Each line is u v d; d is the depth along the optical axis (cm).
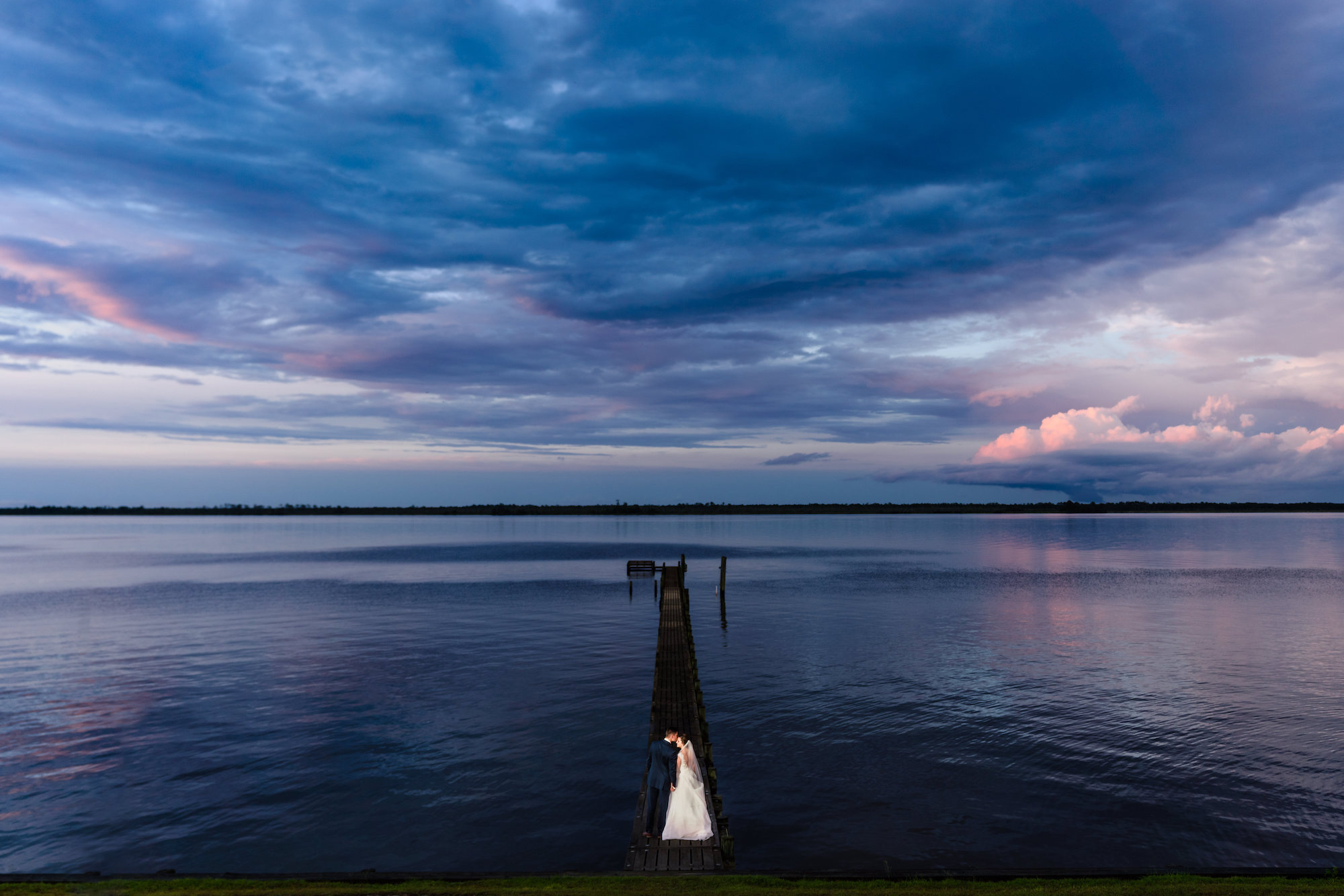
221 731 2186
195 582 6750
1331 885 1005
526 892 983
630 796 1727
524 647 3512
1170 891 990
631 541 15200
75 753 2005
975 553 10775
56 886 1017
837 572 7638
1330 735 2122
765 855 1444
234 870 1402
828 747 2050
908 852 1454
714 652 3388
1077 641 3603
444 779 1823
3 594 5825
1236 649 3406
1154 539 15400
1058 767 1891
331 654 3344
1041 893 984
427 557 10219
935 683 2758
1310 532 19200
